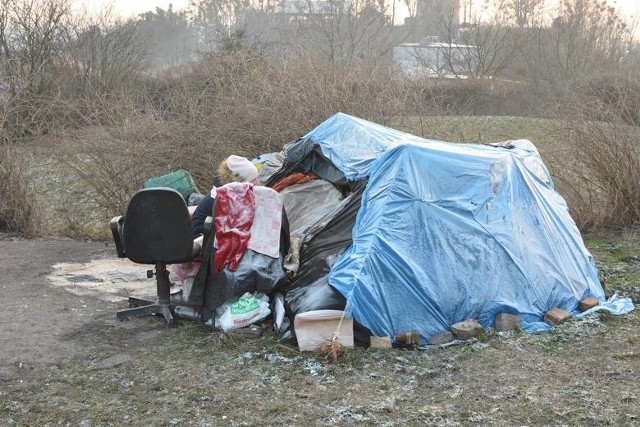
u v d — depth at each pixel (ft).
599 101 31.94
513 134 47.29
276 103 33.35
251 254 18.03
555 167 31.83
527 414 13.67
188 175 25.82
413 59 82.38
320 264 18.39
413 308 17.49
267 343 17.22
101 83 56.08
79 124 34.40
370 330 17.13
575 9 101.50
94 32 67.56
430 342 17.34
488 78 89.30
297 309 17.33
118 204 32.35
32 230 31.30
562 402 14.19
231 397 14.33
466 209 18.89
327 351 16.29
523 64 104.37
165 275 18.67
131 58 67.87
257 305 17.88
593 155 31.17
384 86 34.94
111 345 17.19
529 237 19.61
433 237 18.28
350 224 19.58
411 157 19.16
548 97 68.03
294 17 101.30
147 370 15.70
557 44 99.25
